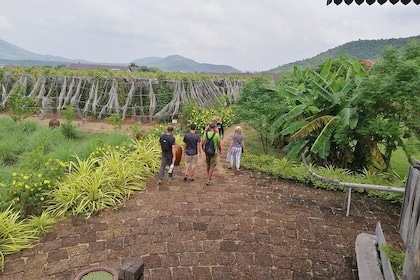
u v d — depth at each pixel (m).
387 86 7.92
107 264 4.68
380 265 4.12
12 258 4.70
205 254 4.98
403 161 12.16
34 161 6.80
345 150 9.66
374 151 8.98
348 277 4.59
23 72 21.19
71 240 5.19
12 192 5.95
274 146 13.91
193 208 6.41
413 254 3.06
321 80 10.35
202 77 22.45
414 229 3.09
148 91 19.80
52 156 8.18
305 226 5.86
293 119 10.89
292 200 6.97
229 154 9.03
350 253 5.12
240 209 6.44
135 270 3.39
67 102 19.77
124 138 10.62
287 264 4.81
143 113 19.30
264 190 7.51
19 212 5.45
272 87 11.37
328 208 6.64
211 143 7.48
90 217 5.90
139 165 8.11
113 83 19.61
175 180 7.90
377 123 8.32
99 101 19.84
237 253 5.02
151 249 5.05
